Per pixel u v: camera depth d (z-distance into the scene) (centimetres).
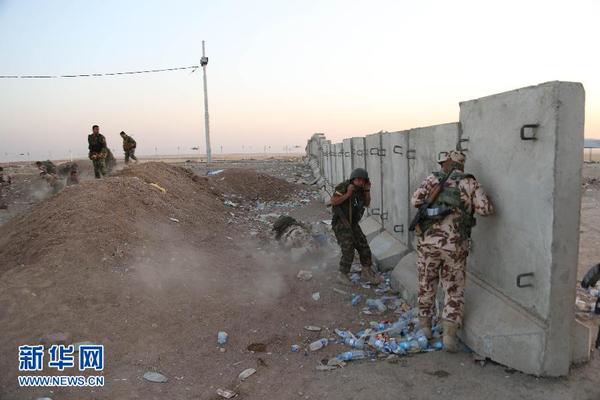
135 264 587
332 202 602
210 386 372
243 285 600
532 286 355
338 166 1368
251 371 391
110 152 1510
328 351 431
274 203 1510
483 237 433
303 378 379
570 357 357
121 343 426
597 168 2411
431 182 412
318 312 528
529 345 348
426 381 359
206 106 2742
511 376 354
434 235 401
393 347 418
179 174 1359
